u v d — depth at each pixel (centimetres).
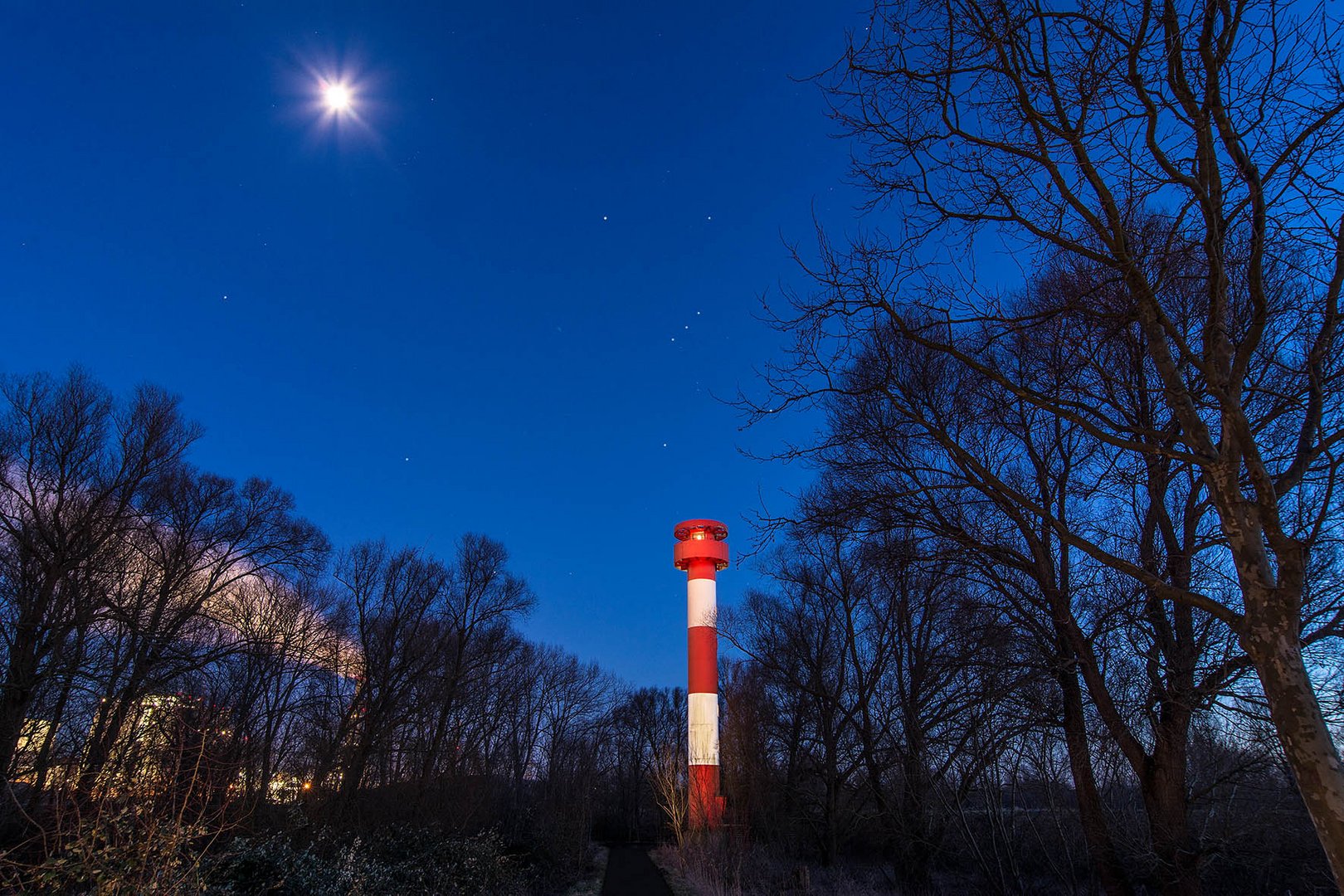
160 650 2353
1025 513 1488
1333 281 611
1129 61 621
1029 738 1592
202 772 993
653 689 7344
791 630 3203
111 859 787
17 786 977
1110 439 659
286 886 1333
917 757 2039
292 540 3109
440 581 3853
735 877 2447
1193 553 1190
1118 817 1515
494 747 3944
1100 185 642
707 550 4259
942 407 1455
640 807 6197
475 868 2130
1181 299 1069
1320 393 623
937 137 739
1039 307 1183
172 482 2956
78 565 2423
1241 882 1378
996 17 677
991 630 1466
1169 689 1202
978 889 1914
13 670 2073
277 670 2731
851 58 729
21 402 2694
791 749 3200
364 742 2820
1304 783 500
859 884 2469
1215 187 618
